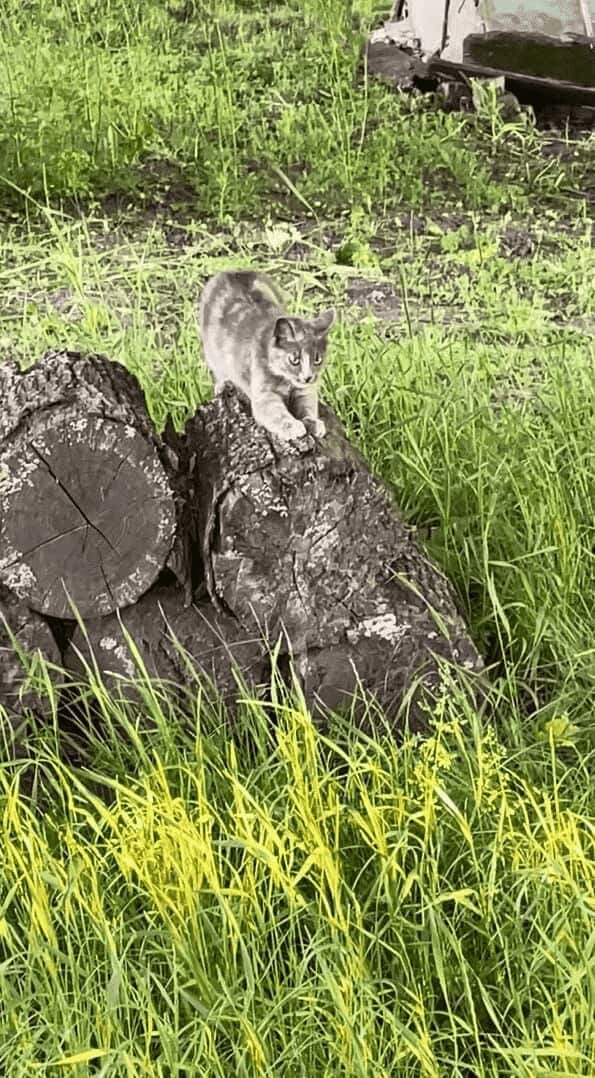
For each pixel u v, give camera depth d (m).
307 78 9.30
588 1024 3.69
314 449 4.34
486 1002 3.73
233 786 4.02
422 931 3.89
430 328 6.07
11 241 6.93
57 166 7.53
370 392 5.47
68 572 4.27
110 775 4.20
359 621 4.33
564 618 4.64
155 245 6.99
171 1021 3.82
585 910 3.79
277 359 4.43
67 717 4.32
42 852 3.88
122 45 9.96
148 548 4.27
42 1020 3.77
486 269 6.75
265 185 7.75
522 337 6.17
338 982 3.79
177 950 3.79
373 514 4.34
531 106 8.79
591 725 4.41
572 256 6.81
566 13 8.81
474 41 8.84
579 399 5.50
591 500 5.00
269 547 4.30
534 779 4.25
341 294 6.52
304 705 4.14
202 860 3.81
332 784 4.04
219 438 4.43
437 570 4.48
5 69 8.86
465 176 7.77
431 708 4.36
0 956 3.95
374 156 7.96
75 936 3.84
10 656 4.27
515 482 4.96
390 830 4.02
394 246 7.04
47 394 4.25
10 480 4.23
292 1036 3.69
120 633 4.31
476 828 4.04
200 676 4.33
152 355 5.84
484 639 4.68
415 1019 3.71
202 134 8.30
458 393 5.46
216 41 10.22
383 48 9.49
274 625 4.33
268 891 3.88
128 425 4.25
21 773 4.22
